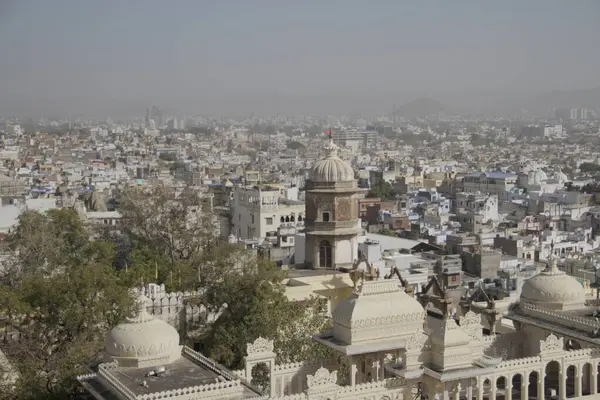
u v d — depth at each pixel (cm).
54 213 14025
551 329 8781
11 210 19950
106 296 9262
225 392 6384
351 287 11794
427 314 9194
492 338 9138
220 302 10656
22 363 8619
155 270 12362
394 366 7500
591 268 16575
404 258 15550
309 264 12938
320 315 9869
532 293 9275
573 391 8700
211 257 11950
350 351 7694
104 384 6694
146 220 14725
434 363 7438
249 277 10462
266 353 7894
